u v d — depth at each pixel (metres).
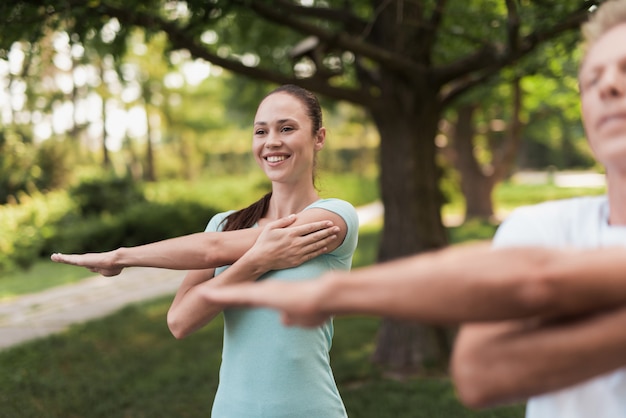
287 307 0.62
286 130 1.87
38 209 13.81
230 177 28.33
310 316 0.62
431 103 5.43
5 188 15.83
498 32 4.63
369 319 7.86
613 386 0.80
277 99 1.89
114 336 6.79
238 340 1.81
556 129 21.27
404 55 5.26
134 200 15.78
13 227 12.22
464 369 0.66
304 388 1.76
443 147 17.86
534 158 45.25
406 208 5.51
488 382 0.64
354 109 16.17
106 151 21.42
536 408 0.88
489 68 4.84
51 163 17.17
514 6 3.92
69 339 6.55
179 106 24.02
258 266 1.68
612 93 0.73
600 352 0.60
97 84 19.55
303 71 6.15
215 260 1.73
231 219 2.02
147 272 11.62
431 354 5.57
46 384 5.11
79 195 15.20
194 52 4.49
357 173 32.91
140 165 28.72
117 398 4.91
